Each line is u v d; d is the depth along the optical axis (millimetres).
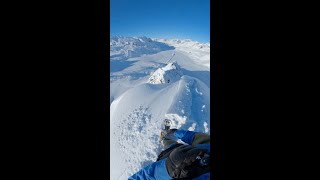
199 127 4965
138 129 4828
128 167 3580
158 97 6457
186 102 6051
